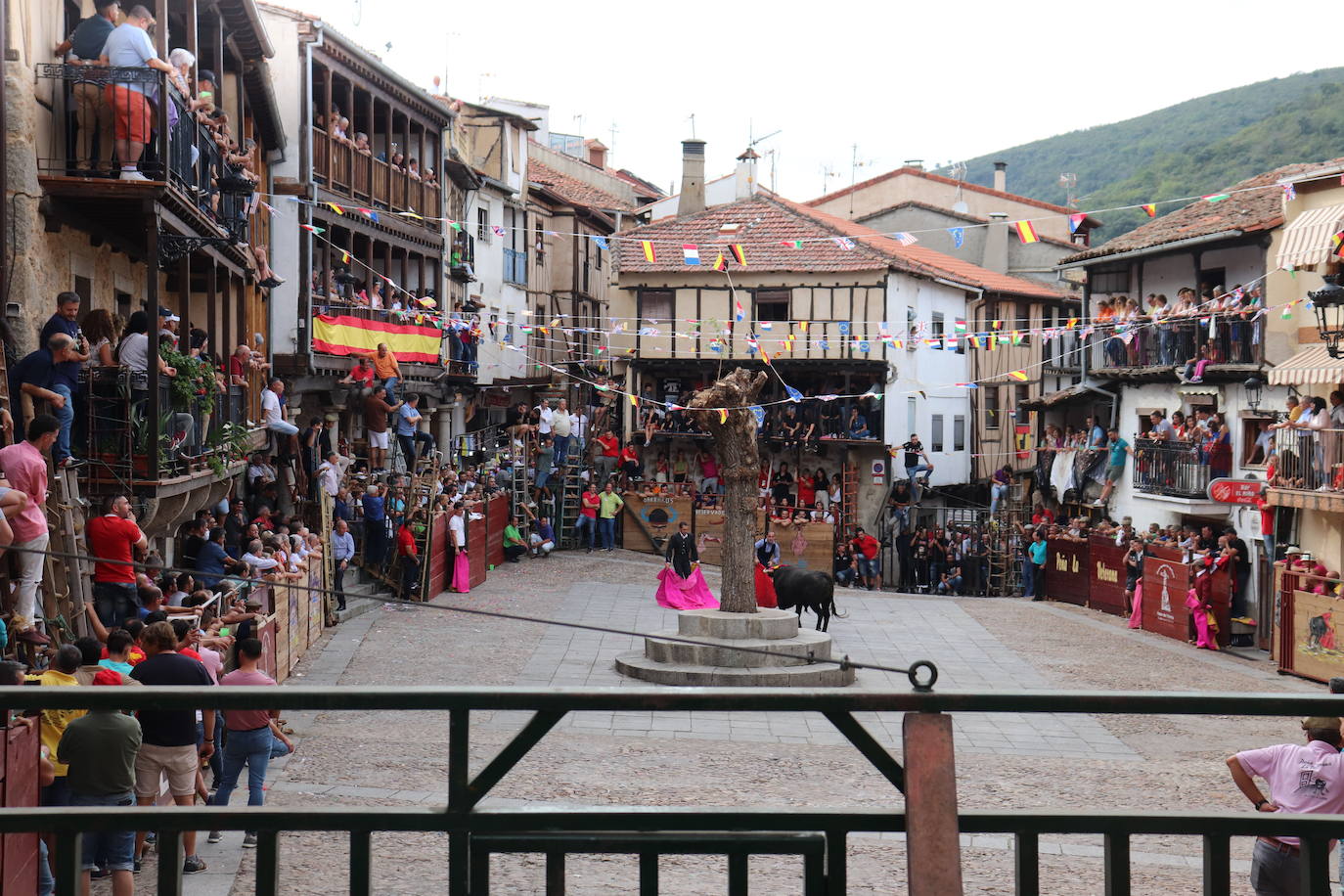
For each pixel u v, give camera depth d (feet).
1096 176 397.80
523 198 153.28
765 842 12.09
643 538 131.13
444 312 123.85
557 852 12.03
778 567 84.94
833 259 144.05
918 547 133.08
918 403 152.76
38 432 37.83
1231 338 102.42
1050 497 134.92
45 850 28.91
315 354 94.48
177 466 55.57
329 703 11.73
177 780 31.14
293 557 67.72
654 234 151.02
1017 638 89.35
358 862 11.85
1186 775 50.37
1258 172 242.58
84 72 50.52
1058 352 147.54
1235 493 95.25
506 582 104.22
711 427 73.92
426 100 114.93
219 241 62.13
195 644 39.11
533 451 126.93
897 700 11.96
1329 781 23.61
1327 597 75.20
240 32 72.54
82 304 57.00
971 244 188.65
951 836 11.52
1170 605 93.81
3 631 33.01
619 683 67.00
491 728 54.13
